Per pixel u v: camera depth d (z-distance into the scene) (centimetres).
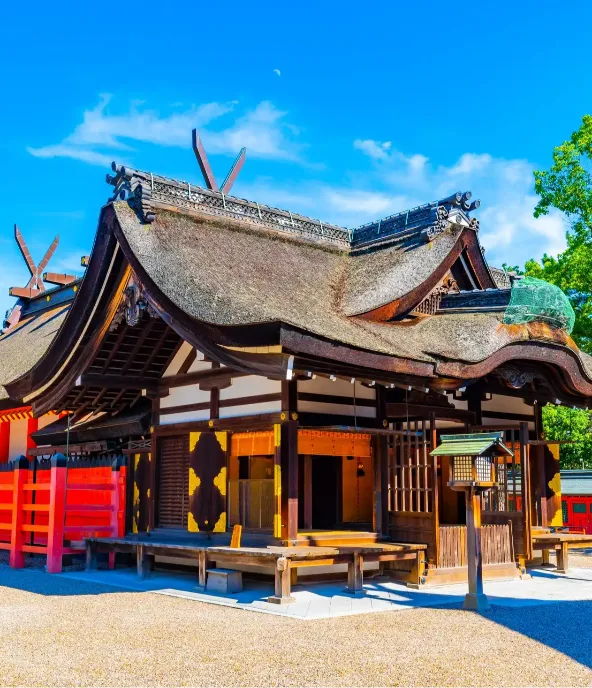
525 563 1366
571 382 1355
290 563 1049
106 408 1631
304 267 1509
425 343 1227
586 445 3347
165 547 1223
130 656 718
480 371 1195
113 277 1291
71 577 1320
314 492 1542
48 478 1495
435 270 1373
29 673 652
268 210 1595
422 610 987
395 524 1279
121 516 1452
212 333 1061
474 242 1474
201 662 695
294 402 1187
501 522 1389
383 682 627
